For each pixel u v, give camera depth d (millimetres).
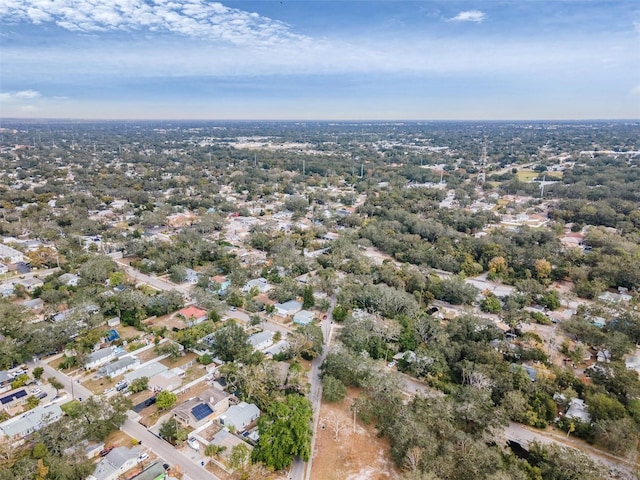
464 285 146125
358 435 84875
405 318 122812
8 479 66750
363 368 97250
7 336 110750
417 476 65562
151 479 70688
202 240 193125
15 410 89125
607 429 80875
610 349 109312
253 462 74125
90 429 78438
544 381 95250
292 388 97000
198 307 137250
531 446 78312
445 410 81250
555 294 144125
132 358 106188
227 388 97000
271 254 188625
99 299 130500
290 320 133250
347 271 169125
